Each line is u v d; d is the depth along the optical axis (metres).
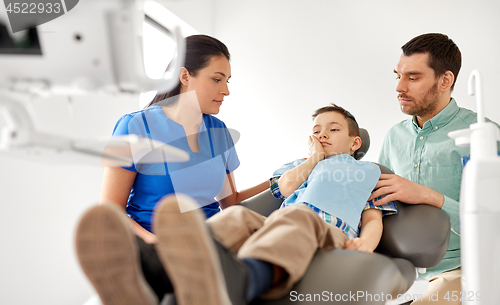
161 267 0.70
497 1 2.15
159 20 2.39
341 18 2.58
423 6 2.34
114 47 0.56
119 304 0.63
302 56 2.68
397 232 1.05
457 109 1.47
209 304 0.56
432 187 1.45
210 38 1.21
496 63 2.13
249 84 2.81
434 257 0.98
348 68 2.56
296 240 0.71
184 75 1.19
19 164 1.21
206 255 0.54
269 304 0.68
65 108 1.11
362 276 0.70
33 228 1.25
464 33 2.21
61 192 1.38
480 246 0.65
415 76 1.43
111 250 0.61
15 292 1.16
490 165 0.67
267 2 2.79
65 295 1.37
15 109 0.50
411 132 1.54
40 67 0.55
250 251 0.67
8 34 0.53
